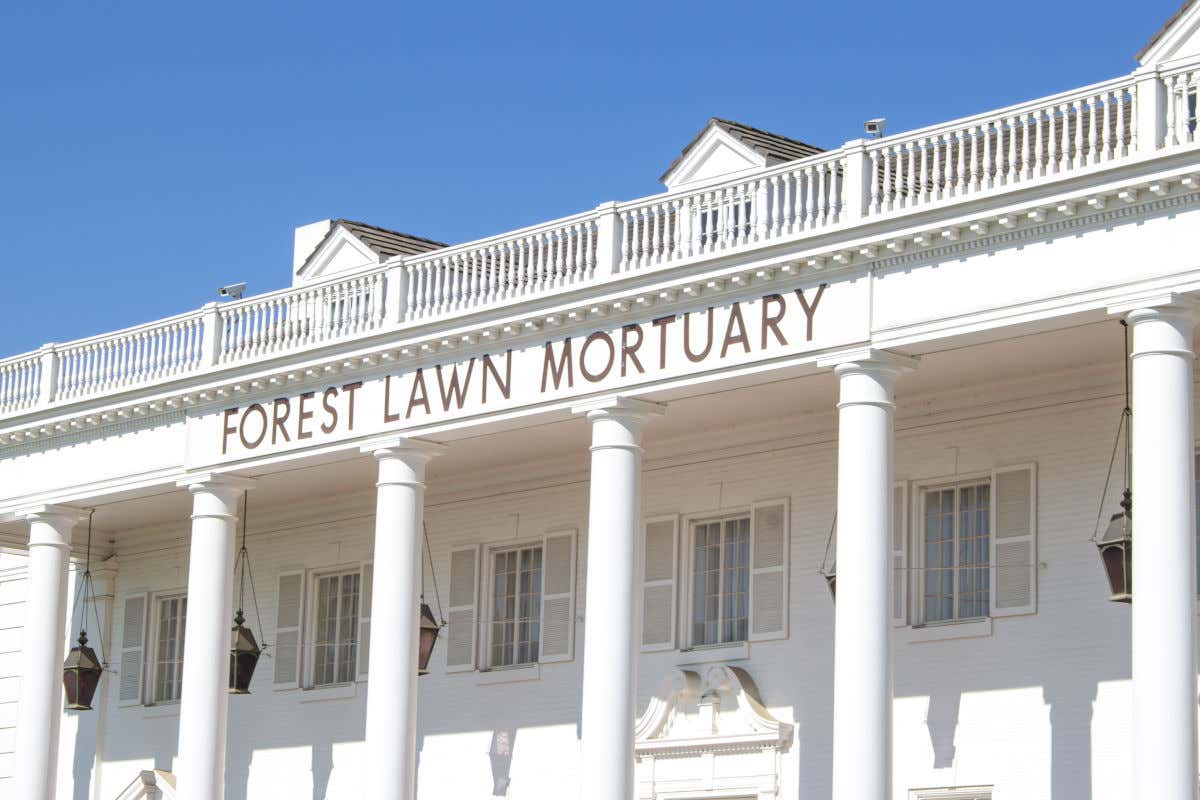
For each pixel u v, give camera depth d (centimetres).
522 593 3900
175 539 4484
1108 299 2717
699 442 3638
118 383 4050
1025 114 2841
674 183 3797
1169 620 2611
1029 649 3169
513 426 3434
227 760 4275
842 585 2927
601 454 3244
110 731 4519
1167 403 2658
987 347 3048
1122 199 2706
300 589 4231
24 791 4050
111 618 4575
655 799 3559
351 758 4062
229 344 3866
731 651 3534
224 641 3806
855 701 2888
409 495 3531
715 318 3141
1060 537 3167
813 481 3478
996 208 2814
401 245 4466
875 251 2950
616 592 3189
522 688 3828
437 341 3481
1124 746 3039
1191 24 3133
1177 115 2692
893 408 2973
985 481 3288
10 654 4781
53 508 4153
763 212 3112
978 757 3194
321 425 3669
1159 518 2636
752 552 3534
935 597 3312
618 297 3228
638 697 3641
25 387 4238
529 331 3369
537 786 3762
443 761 3922
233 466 3803
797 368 3044
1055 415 3206
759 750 3447
